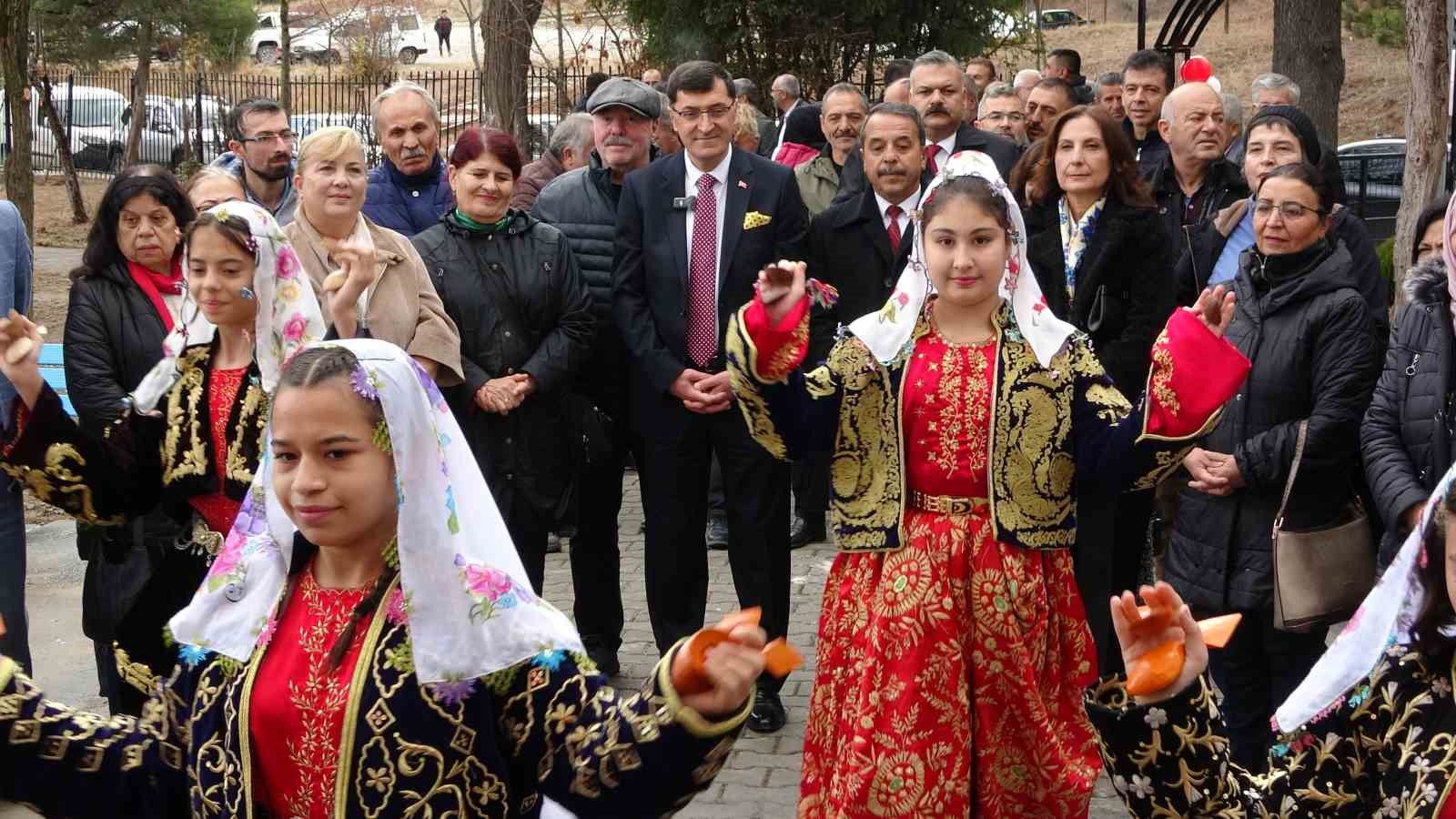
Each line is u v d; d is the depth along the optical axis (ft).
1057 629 13.07
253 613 7.76
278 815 7.57
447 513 7.48
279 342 12.23
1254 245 17.26
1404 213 28.99
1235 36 116.98
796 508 25.49
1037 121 26.55
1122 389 16.33
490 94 51.60
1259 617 15.34
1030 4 124.57
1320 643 15.28
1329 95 45.80
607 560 19.49
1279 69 46.32
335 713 7.38
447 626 7.37
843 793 12.90
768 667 6.88
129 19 79.66
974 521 12.83
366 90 76.23
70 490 11.47
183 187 17.07
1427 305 14.08
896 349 13.02
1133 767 7.35
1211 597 15.30
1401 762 7.73
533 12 52.08
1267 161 18.06
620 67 58.23
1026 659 12.76
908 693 12.69
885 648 12.84
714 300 18.13
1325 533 14.87
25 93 32.76
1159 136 25.21
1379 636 7.93
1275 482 14.89
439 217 21.29
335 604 7.66
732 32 52.90
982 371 12.82
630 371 18.45
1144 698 7.22
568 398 18.28
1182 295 18.51
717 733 6.85
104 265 15.53
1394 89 98.37
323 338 12.44
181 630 7.89
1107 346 16.47
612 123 19.54
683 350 18.13
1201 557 15.40
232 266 12.14
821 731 13.46
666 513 18.35
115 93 91.56
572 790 7.18
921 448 12.90
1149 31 118.73
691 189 18.34
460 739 7.35
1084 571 16.49
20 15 32.40
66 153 73.87
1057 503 12.88
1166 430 11.67
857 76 53.62
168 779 7.97
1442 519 7.62
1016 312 12.95
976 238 12.60
